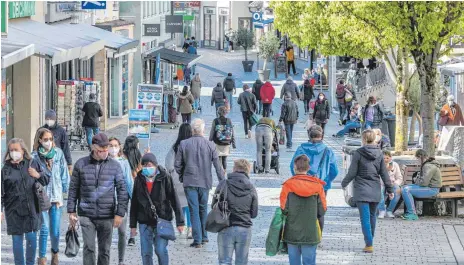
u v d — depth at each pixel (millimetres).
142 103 53906
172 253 24406
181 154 24875
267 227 28422
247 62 108312
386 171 24828
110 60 60688
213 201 20531
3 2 36594
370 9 34656
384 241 26453
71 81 46094
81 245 25062
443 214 30641
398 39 32938
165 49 71312
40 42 40594
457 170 30516
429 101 33469
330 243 26156
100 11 61469
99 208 20375
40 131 22219
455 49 60781
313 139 25109
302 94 74188
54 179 22328
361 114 53656
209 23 138500
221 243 20500
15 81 43219
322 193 20281
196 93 69938
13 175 20797
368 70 80312
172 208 21250
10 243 25078
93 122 45688
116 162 20625
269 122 40000
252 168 41562
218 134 35750
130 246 25234
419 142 43625
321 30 46781
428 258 24328
